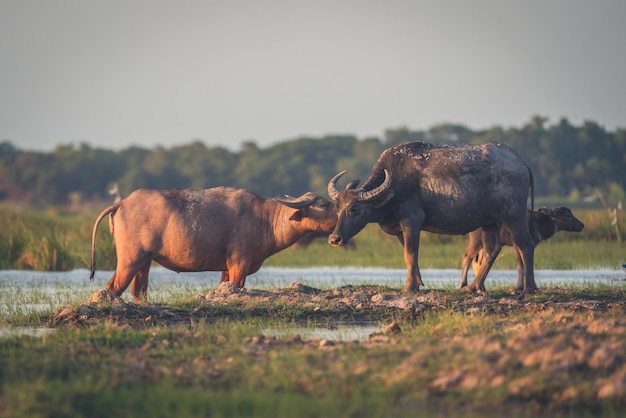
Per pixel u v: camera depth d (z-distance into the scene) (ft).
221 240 170.81
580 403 99.60
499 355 109.40
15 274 246.47
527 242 180.14
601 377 104.22
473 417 96.37
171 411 94.53
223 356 118.93
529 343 112.78
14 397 96.02
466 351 111.24
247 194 175.52
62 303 179.22
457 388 102.83
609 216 328.29
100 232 273.54
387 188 171.12
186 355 119.44
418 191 176.14
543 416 97.30
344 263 276.82
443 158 176.86
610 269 250.78
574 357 107.45
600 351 107.24
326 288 205.36
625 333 117.70
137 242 167.12
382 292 176.04
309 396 101.71
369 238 338.75
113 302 157.17
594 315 143.33
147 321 149.48
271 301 163.12
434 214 177.06
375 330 144.46
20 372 107.65
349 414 94.02
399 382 104.37
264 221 174.60
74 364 111.96
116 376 106.63
